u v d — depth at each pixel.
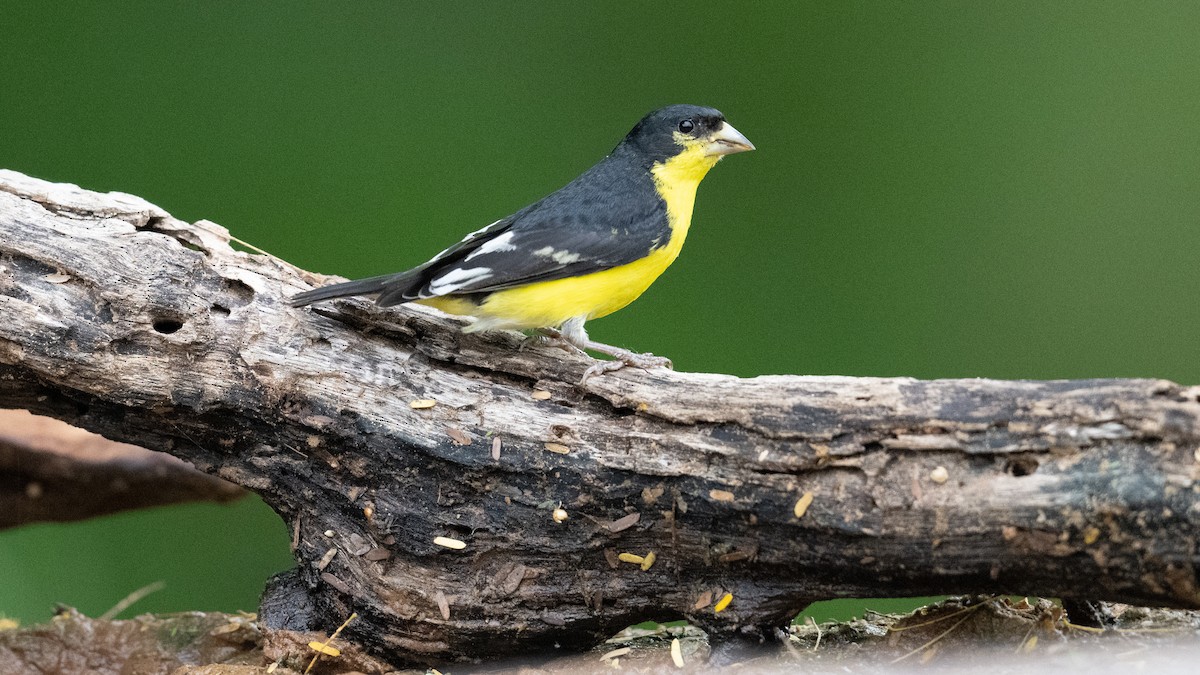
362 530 8.96
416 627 8.79
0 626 11.04
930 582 7.64
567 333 10.02
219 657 10.12
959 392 7.52
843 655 8.33
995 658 7.92
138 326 8.93
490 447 8.49
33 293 8.92
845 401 7.71
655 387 8.37
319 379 8.88
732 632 8.33
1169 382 7.10
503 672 8.99
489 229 9.95
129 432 9.46
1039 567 7.28
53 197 9.38
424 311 9.50
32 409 9.48
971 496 7.26
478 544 8.58
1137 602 7.30
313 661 9.00
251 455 9.28
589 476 8.26
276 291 9.27
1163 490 6.82
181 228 9.62
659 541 8.23
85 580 15.62
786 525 7.74
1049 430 7.16
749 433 7.91
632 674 8.39
